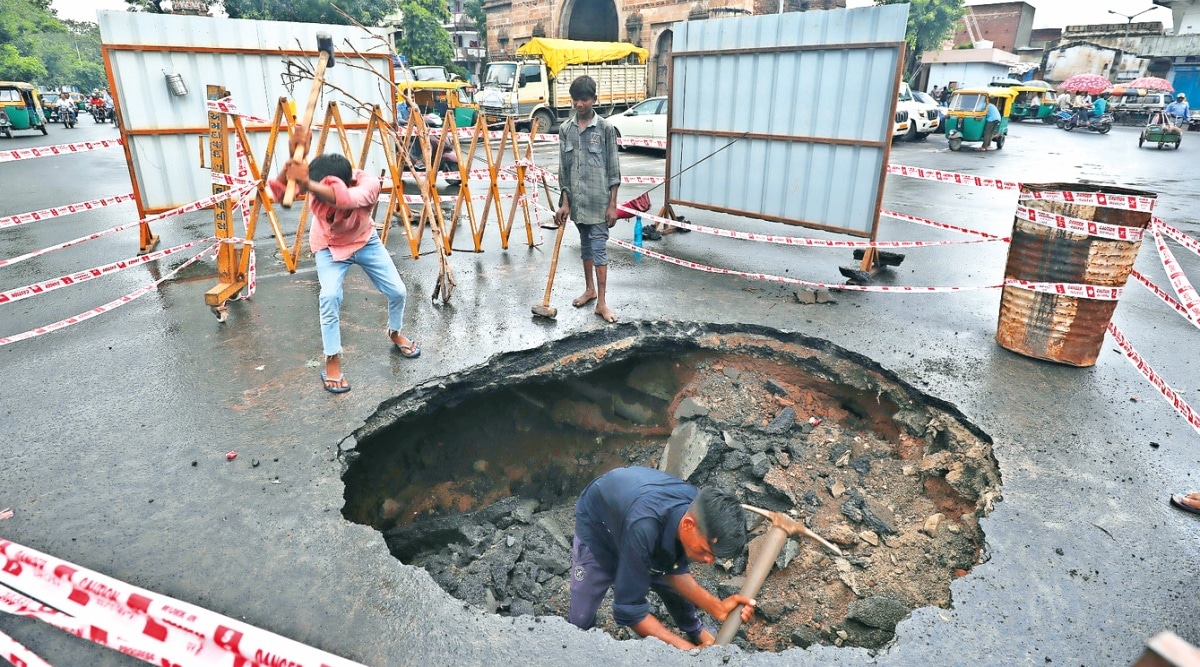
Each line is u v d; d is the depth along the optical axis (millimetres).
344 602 2508
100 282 5961
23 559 2447
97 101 34000
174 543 2775
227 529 2863
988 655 2297
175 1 19562
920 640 2355
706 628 3312
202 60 7012
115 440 3490
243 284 5480
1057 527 2887
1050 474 3234
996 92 16875
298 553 2738
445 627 2412
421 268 6430
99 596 2320
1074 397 3945
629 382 5051
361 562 2695
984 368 4309
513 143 6777
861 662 2277
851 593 3305
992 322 5086
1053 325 4266
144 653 2188
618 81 21109
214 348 4586
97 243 7305
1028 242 4305
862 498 3832
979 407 3830
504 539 4043
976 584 2590
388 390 4012
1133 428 3625
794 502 3938
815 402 4656
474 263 6617
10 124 23969
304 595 2533
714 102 6734
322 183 3605
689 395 4805
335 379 3982
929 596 3111
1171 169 14195
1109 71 39688
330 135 8156
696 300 5449
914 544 3424
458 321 5023
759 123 6371
